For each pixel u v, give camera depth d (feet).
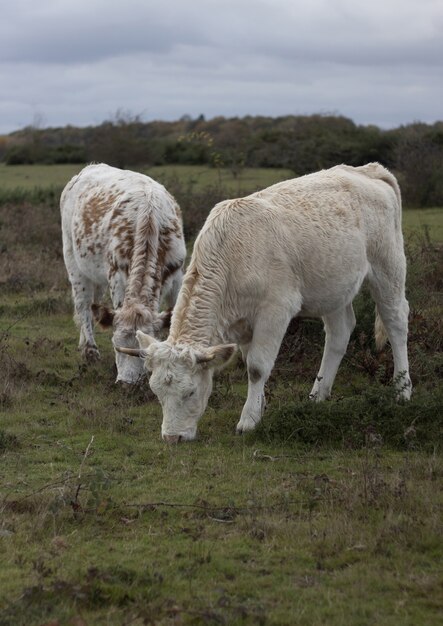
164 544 17.33
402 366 27.71
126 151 123.13
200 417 24.80
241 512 18.80
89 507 18.97
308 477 20.83
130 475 21.48
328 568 16.31
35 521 18.15
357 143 99.30
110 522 18.40
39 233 59.88
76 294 35.91
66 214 36.24
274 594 15.29
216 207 24.72
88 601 14.97
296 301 24.45
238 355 31.63
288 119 191.21
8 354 32.35
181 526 18.20
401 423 23.48
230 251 23.72
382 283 27.30
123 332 27.40
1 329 38.29
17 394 28.17
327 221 25.08
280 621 14.38
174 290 32.50
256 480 20.88
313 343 32.32
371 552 16.71
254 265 23.71
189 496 19.94
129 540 17.57
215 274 23.61
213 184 76.48
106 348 36.24
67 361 33.14
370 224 26.40
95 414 25.99
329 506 18.83
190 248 51.72
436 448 22.59
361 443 23.12
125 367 27.99
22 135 236.02
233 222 23.97
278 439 23.57
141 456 22.80
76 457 22.88
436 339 31.45
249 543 17.30
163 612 14.56
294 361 31.50
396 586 15.43
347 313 27.71
